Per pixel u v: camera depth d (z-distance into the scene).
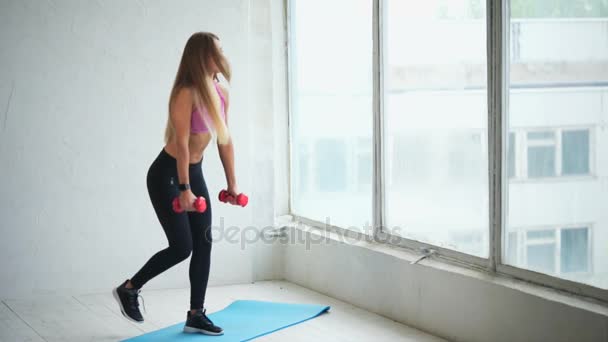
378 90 4.63
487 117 3.81
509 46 3.66
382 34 4.60
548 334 3.39
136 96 5.14
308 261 5.25
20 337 4.15
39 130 4.97
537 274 3.59
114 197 5.14
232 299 4.99
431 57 4.21
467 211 4.07
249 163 5.39
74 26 5.00
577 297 3.35
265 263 5.52
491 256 3.85
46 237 5.03
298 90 5.52
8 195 4.94
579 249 3.34
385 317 4.50
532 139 3.55
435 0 4.16
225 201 4.24
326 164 5.26
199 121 3.96
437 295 4.08
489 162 3.81
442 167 4.20
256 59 5.41
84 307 4.79
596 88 3.19
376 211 4.73
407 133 4.45
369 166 4.86
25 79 4.92
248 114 5.37
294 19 5.51
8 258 4.96
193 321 4.15
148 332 4.23
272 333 4.20
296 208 5.66
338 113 5.10
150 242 5.23
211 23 5.26
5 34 4.87
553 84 3.39
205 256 4.14
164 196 4.03
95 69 5.05
